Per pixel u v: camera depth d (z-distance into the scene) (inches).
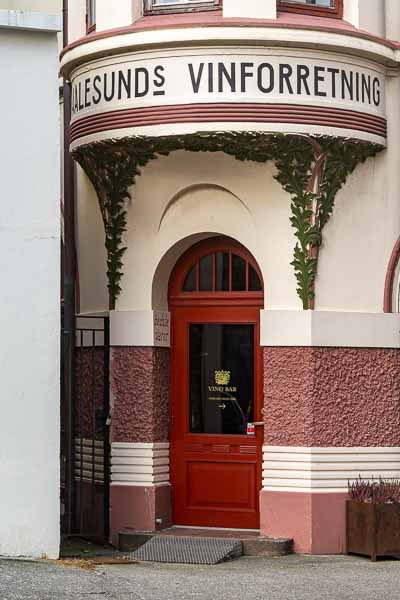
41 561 441.7
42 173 451.8
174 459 532.1
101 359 537.3
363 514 489.7
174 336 534.9
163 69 478.9
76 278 560.1
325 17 500.1
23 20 447.2
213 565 470.6
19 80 449.7
